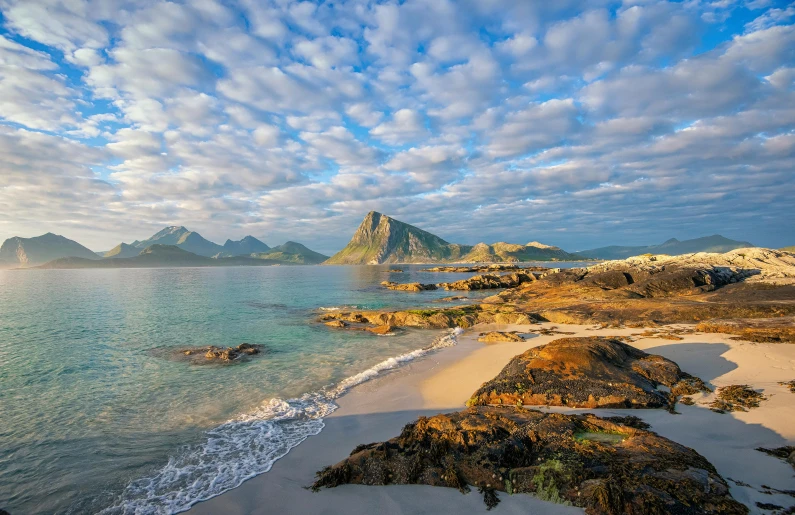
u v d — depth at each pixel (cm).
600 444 869
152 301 5628
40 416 1402
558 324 3128
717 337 2116
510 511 731
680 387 1351
